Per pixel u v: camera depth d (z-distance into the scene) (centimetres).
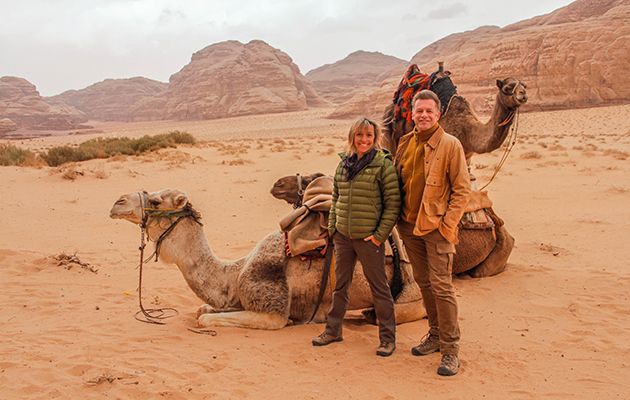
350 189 561
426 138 532
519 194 1895
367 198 556
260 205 1731
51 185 2112
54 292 841
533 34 11675
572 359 597
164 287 879
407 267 683
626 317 735
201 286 673
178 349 602
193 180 2292
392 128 937
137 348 605
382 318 593
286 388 517
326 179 684
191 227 670
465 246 880
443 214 532
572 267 995
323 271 646
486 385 531
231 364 565
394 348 600
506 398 506
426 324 690
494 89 11662
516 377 550
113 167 2680
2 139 16012
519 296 828
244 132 11444
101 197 1867
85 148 3375
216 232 1351
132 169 2627
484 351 613
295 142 5228
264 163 2961
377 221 561
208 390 509
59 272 953
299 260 659
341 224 570
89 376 534
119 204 649
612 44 10075
